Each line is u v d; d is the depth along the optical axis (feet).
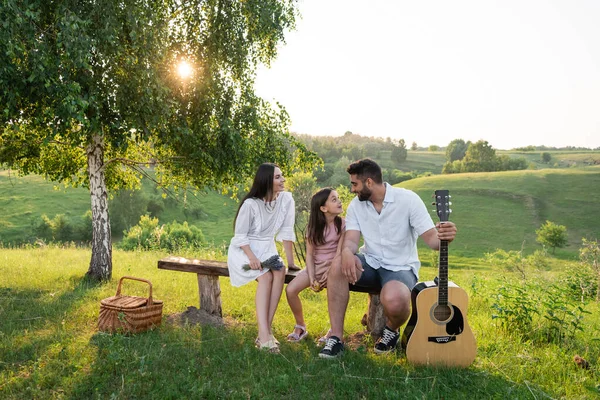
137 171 30.99
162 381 11.03
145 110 21.66
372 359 12.82
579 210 219.82
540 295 19.29
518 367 12.37
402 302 12.73
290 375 11.66
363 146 573.33
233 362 12.45
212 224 213.66
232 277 15.07
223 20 24.89
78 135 20.72
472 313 20.26
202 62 24.64
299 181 60.03
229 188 29.55
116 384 11.02
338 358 12.86
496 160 456.86
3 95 18.08
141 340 13.97
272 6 25.62
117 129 21.89
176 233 96.73
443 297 12.08
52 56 18.56
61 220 175.83
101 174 25.23
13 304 18.40
